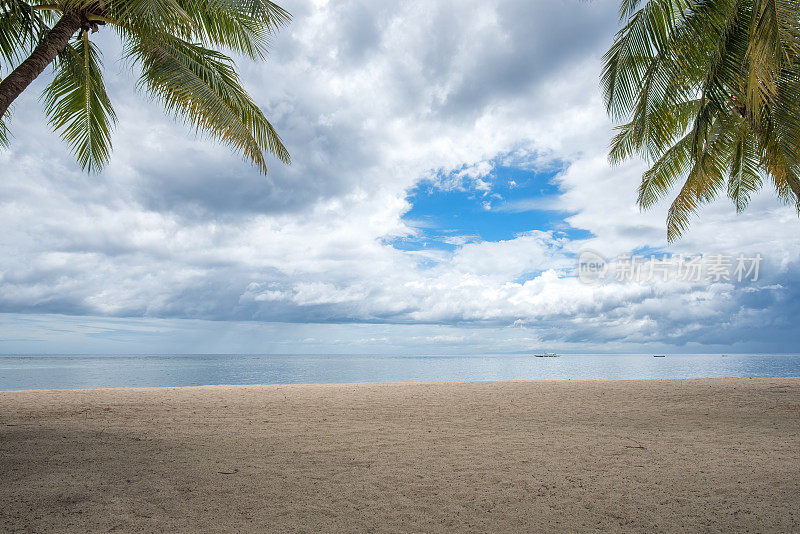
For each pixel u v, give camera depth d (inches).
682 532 115.8
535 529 118.0
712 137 408.8
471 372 1230.9
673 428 250.7
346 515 126.4
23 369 1204.5
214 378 930.7
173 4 229.3
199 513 126.5
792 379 494.9
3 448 194.1
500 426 256.7
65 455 184.9
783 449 200.4
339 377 996.6
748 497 139.3
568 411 308.0
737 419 277.0
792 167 306.3
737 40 281.9
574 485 151.6
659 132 358.3
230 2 260.5
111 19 259.3
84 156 336.5
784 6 236.1
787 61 249.4
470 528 118.6
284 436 227.5
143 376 963.3
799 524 119.4
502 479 158.1
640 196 487.5
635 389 425.7
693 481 154.9
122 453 190.1
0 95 224.7
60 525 117.0
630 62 328.5
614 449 201.6
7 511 125.5
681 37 307.0
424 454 192.5
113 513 125.3
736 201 492.7
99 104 327.9
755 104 258.1
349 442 215.0
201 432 236.1
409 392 416.5
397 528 118.3
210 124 303.1
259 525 119.2
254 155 323.3
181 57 297.7
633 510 130.1
